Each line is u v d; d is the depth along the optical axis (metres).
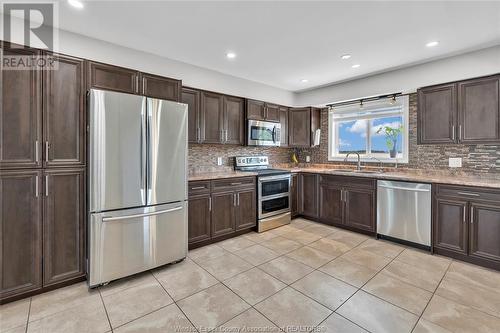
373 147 4.34
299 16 2.20
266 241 3.41
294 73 3.78
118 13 2.16
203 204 3.20
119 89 2.48
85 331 1.70
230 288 2.23
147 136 2.46
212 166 4.02
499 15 2.15
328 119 4.88
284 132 4.73
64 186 2.22
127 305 1.99
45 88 2.11
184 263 2.75
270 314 1.88
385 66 3.45
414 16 2.19
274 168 4.82
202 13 2.16
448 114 3.06
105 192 2.23
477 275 2.45
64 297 2.09
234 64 3.43
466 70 2.92
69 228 2.25
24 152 2.03
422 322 1.77
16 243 2.02
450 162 3.39
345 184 3.87
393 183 3.31
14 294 2.01
